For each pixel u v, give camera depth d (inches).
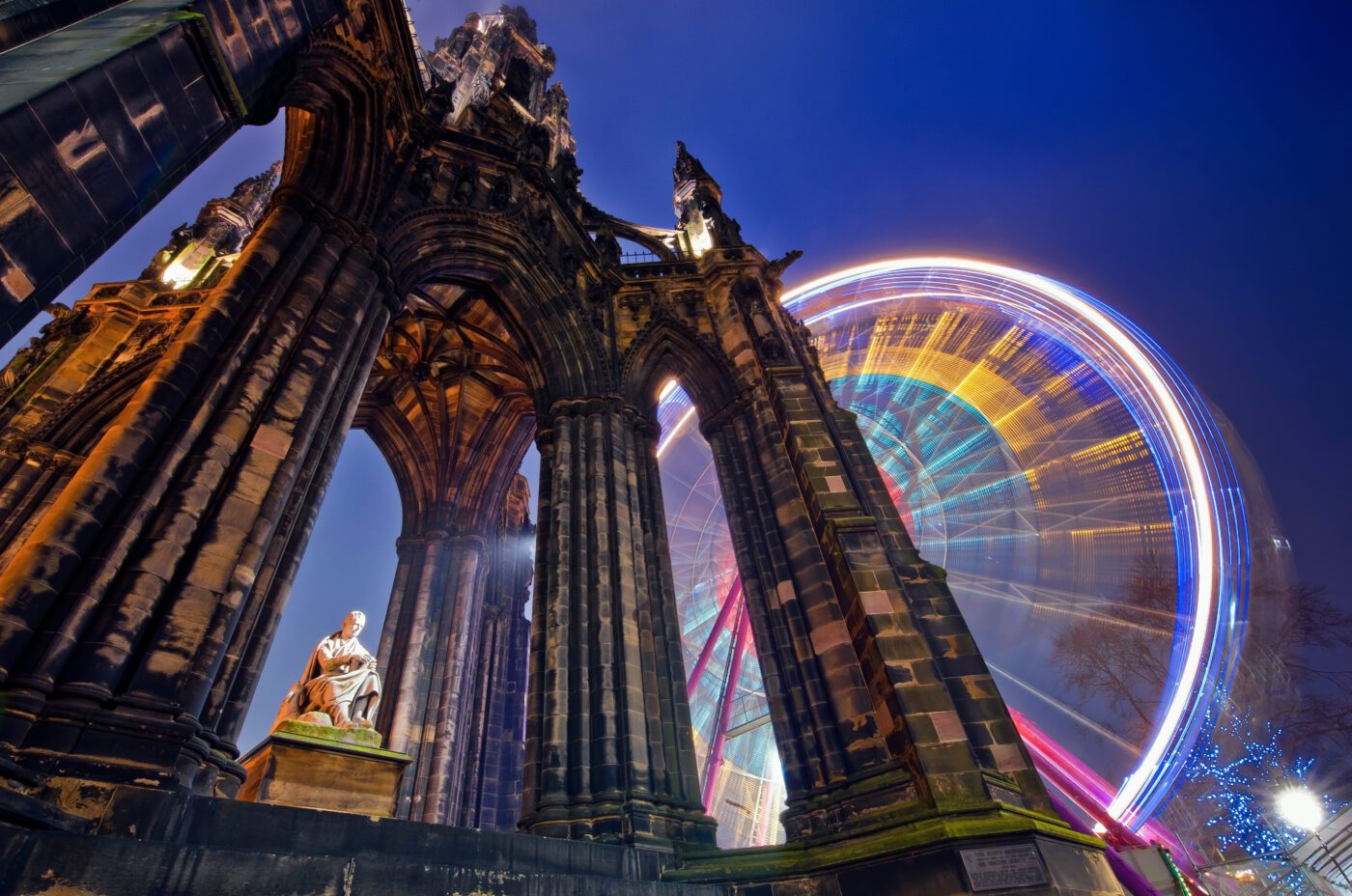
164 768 304.0
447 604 991.0
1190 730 1624.0
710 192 1205.7
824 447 686.5
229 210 1197.7
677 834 514.9
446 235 762.8
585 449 753.6
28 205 278.4
